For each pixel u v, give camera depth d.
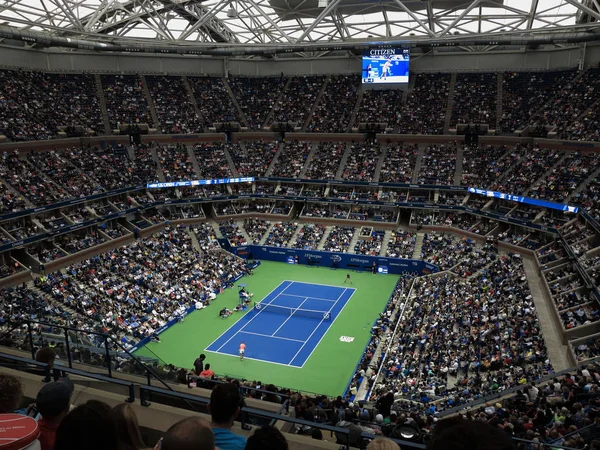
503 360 39.62
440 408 33.91
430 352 45.12
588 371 31.14
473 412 27.19
